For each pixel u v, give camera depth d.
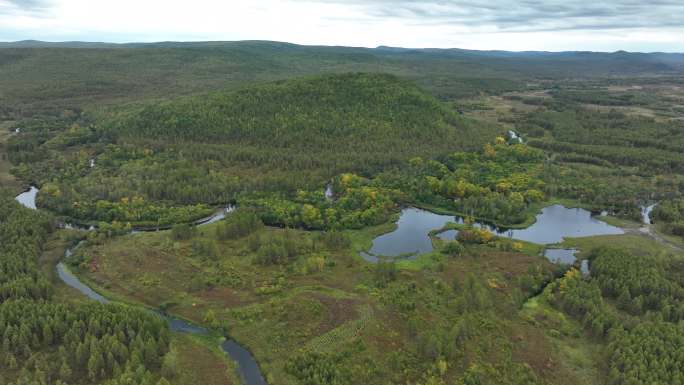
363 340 98.31
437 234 158.25
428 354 93.12
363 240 151.62
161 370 88.00
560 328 105.19
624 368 88.62
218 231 148.25
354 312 108.19
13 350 88.75
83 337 92.50
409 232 160.12
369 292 117.62
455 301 110.50
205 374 90.81
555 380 89.19
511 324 106.00
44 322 92.50
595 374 90.88
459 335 98.06
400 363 91.25
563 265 133.12
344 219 160.12
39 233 141.38
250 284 121.75
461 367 91.00
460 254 140.38
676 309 105.12
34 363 85.88
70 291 117.94
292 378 88.88
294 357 92.88
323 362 90.25
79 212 162.38
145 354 89.94
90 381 83.62
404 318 106.62
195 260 133.25
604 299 116.38
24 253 127.12
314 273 127.94
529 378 88.94
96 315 96.50
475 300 110.81
